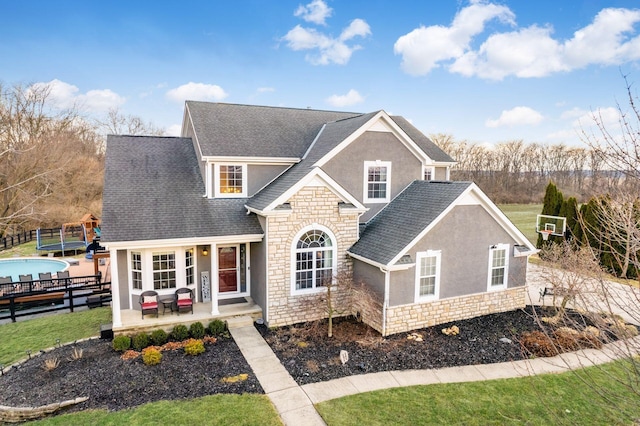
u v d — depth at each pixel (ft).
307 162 57.36
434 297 48.62
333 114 76.28
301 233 49.32
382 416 30.30
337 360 39.70
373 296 47.80
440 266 48.49
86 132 165.27
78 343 43.37
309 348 42.55
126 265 49.83
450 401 32.40
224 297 53.11
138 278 49.98
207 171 54.03
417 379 36.11
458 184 51.49
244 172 56.90
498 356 40.81
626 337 17.56
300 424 29.32
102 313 54.34
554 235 81.15
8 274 80.94
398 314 46.37
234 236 48.21
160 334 43.34
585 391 33.55
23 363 38.88
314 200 49.57
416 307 47.50
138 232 45.47
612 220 19.34
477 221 50.55
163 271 49.80
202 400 32.09
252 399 32.37
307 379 35.94
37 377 35.76
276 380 35.68
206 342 43.65
